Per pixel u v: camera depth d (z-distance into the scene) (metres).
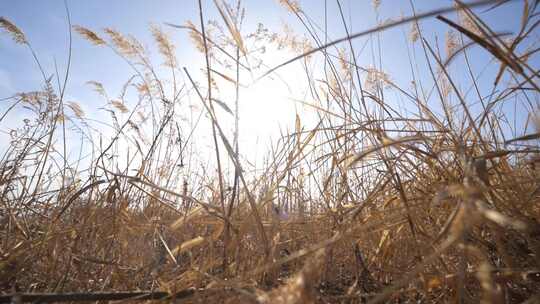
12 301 1.03
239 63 1.77
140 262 1.86
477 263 1.19
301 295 0.69
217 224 1.72
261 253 1.67
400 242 1.64
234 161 1.48
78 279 1.61
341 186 1.87
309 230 1.88
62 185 2.43
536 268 1.08
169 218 2.23
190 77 1.51
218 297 1.17
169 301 1.20
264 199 1.67
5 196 2.28
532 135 1.07
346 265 1.81
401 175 1.72
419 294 1.39
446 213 1.43
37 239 1.72
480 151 1.58
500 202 1.23
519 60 0.99
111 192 1.89
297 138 1.92
